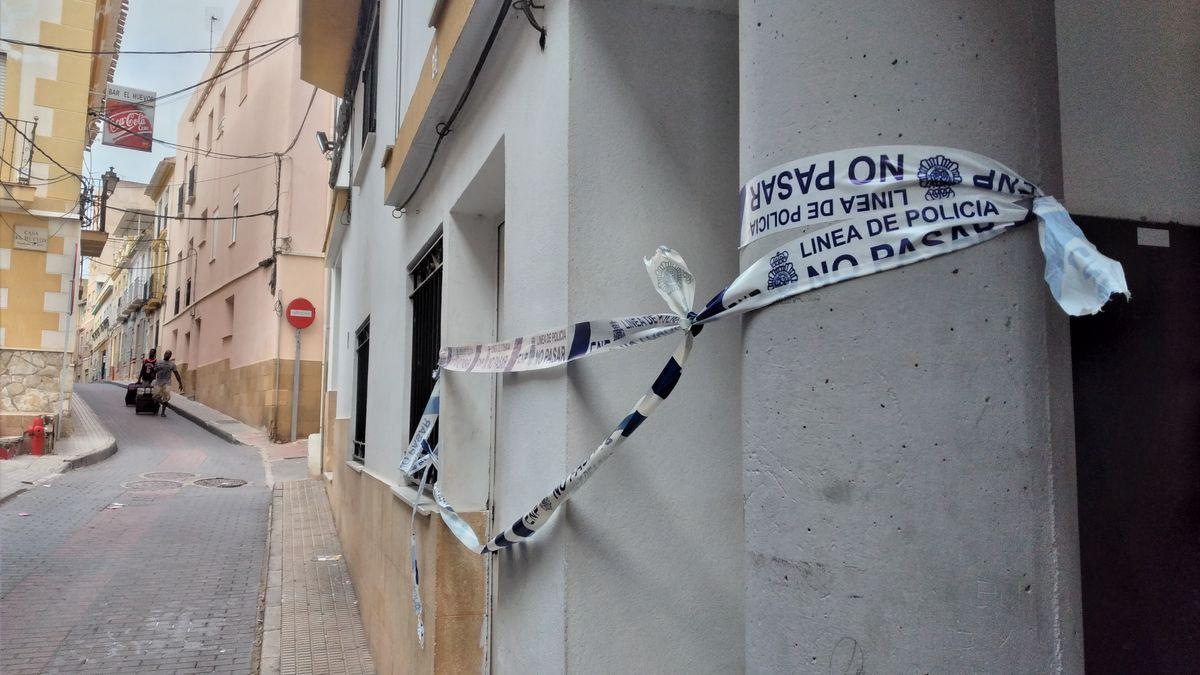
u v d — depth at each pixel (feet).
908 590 4.89
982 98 5.20
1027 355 5.08
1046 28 5.49
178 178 108.88
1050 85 5.49
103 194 61.82
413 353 17.44
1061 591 5.02
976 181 5.09
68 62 47.60
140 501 36.40
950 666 4.82
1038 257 5.18
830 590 5.04
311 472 44.27
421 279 16.79
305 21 27.71
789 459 5.27
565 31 7.91
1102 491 7.35
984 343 5.02
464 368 11.21
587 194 7.69
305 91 63.82
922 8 5.24
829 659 5.00
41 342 46.65
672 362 6.44
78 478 40.88
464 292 13.28
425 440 13.06
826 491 5.10
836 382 5.14
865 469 5.02
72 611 21.68
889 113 5.20
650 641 7.40
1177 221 7.91
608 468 7.47
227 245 78.33
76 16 47.73
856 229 5.17
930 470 4.95
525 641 8.29
